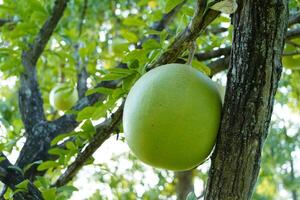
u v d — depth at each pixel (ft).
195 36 4.93
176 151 4.35
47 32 9.21
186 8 5.91
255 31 4.52
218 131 4.50
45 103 12.78
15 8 9.80
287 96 13.84
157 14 8.66
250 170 4.50
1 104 13.37
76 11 12.87
